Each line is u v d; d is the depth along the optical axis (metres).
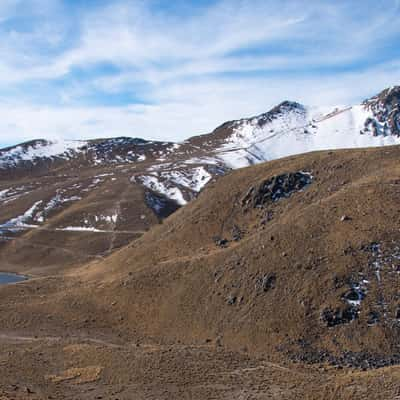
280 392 43.72
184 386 46.41
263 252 69.31
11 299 84.31
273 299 62.12
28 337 67.06
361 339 53.84
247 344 58.56
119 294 76.81
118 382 48.31
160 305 71.31
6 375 51.16
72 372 51.38
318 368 52.00
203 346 59.31
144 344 62.88
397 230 63.75
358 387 41.84
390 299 56.50
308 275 62.44
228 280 68.56
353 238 64.75
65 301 79.19
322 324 56.88
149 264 86.31
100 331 68.81
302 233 69.06
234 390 44.97
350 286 59.03
